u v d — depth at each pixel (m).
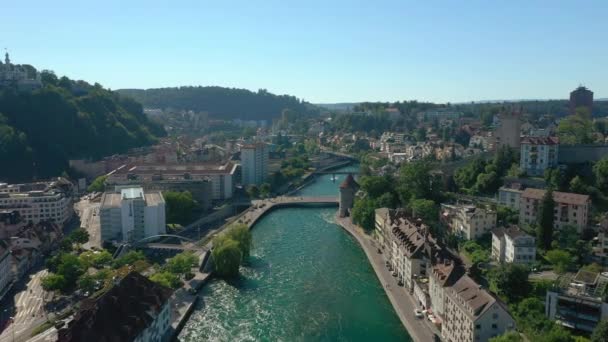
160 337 180.12
